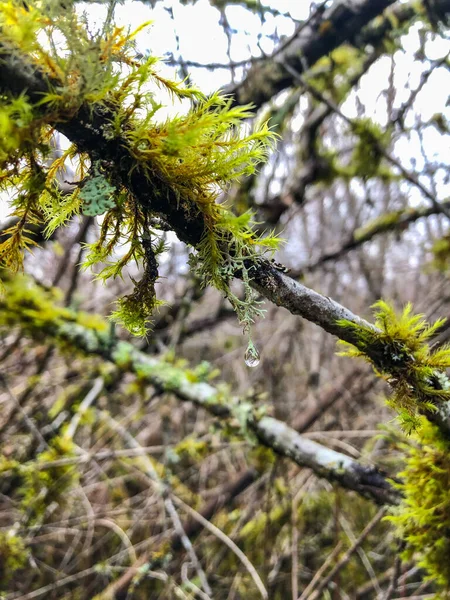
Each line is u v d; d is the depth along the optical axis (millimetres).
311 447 1352
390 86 2355
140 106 530
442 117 2326
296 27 1868
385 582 2285
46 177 584
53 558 2398
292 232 3326
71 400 2273
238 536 2305
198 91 573
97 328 1899
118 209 588
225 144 567
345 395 2480
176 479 2373
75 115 501
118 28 517
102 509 2402
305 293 635
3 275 1798
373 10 1694
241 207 2143
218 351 3607
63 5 484
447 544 886
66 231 2193
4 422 2105
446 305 2684
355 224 2637
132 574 1962
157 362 1834
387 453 2369
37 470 1812
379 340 652
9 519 2271
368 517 2408
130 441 2070
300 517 2275
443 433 808
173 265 2584
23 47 457
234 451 2635
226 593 2379
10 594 2043
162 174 548
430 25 1913
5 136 456
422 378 645
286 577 2301
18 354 2330
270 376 2879
